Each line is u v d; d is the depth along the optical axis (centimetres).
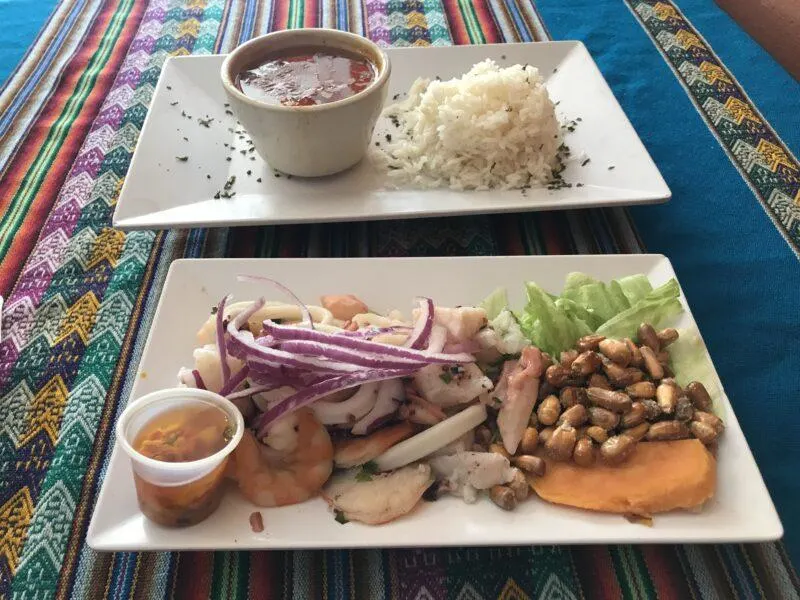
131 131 65
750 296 50
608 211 57
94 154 62
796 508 38
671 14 79
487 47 68
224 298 42
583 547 37
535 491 36
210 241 55
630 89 69
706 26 77
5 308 49
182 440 36
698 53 73
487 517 35
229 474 36
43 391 44
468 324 41
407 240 55
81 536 37
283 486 36
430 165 55
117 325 48
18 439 41
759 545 36
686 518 35
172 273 46
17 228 55
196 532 34
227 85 52
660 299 44
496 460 36
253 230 56
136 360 46
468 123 54
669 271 46
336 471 38
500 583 35
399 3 82
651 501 35
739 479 36
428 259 47
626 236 54
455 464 37
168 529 34
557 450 37
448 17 80
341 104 50
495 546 36
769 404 43
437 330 41
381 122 62
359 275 47
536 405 40
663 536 33
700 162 61
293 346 39
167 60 66
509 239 55
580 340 42
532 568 36
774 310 49
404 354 39
